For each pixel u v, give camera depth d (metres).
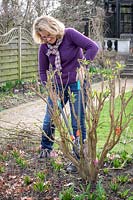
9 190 3.78
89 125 3.65
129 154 4.74
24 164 4.41
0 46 11.05
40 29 4.23
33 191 3.76
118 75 3.64
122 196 3.56
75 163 3.85
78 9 18.17
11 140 5.47
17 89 11.10
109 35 21.36
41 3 17.20
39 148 4.95
